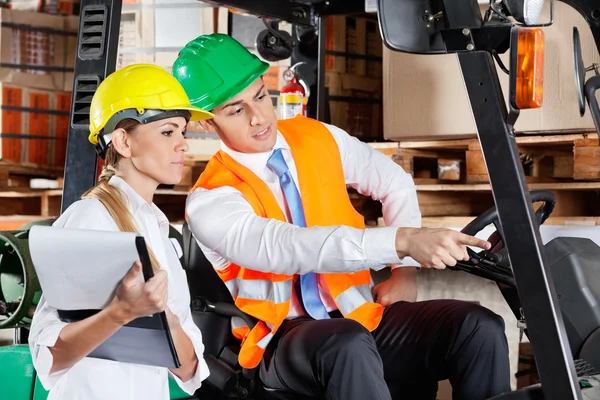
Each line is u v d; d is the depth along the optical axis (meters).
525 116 3.70
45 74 5.11
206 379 2.94
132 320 2.01
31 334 2.09
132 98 2.28
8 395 2.85
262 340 2.89
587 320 2.94
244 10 3.43
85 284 1.96
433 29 2.38
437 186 4.00
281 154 3.00
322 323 2.77
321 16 3.76
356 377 2.62
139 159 2.29
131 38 4.53
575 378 2.23
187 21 4.46
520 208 2.26
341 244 2.60
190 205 2.92
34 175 5.34
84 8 2.68
